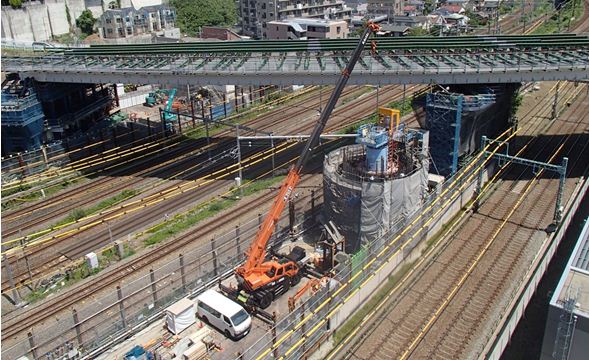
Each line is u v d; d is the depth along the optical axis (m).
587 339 24.55
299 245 36.75
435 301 32.69
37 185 47.72
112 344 27.86
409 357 28.34
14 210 43.84
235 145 56.53
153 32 117.88
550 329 25.53
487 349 28.48
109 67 51.53
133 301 31.08
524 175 48.94
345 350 28.80
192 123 62.41
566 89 73.38
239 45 54.94
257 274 30.38
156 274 33.66
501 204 43.97
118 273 34.06
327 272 32.69
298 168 30.78
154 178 49.34
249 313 30.30
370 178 35.31
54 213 43.19
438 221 39.72
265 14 120.88
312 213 40.34
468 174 43.56
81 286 32.91
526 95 71.31
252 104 70.00
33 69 52.53
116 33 112.19
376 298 32.81
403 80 46.94
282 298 31.48
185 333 28.84
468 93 47.38
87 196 46.16
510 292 33.25
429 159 43.06
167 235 38.53
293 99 73.31
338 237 34.41
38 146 53.19
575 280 26.78
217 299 29.48
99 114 63.88
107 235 39.22
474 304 32.34
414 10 134.88
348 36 109.69
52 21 112.06
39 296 32.19
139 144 57.09
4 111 50.03
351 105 69.81
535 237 38.94
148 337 28.53
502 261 36.44
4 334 28.84
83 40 111.00
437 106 42.69
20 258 36.56
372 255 32.09
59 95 55.47
